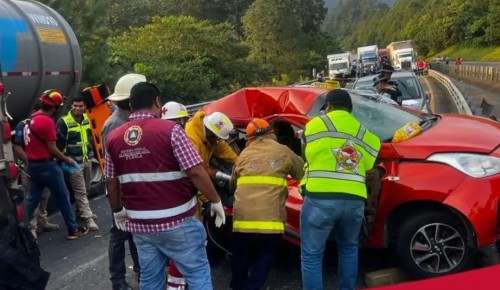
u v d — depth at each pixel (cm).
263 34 5247
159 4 6266
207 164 511
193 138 498
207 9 6300
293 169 482
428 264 480
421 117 593
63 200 687
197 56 2728
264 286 526
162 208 371
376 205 482
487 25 9069
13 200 427
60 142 726
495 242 477
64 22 999
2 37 803
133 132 374
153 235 376
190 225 380
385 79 1117
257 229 461
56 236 726
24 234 418
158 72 2205
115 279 505
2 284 395
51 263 627
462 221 461
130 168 373
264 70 3369
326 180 418
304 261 438
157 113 393
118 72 1761
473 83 3856
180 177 374
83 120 779
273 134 497
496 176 458
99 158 775
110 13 5334
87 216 730
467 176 461
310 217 426
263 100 578
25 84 855
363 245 501
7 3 883
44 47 895
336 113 435
